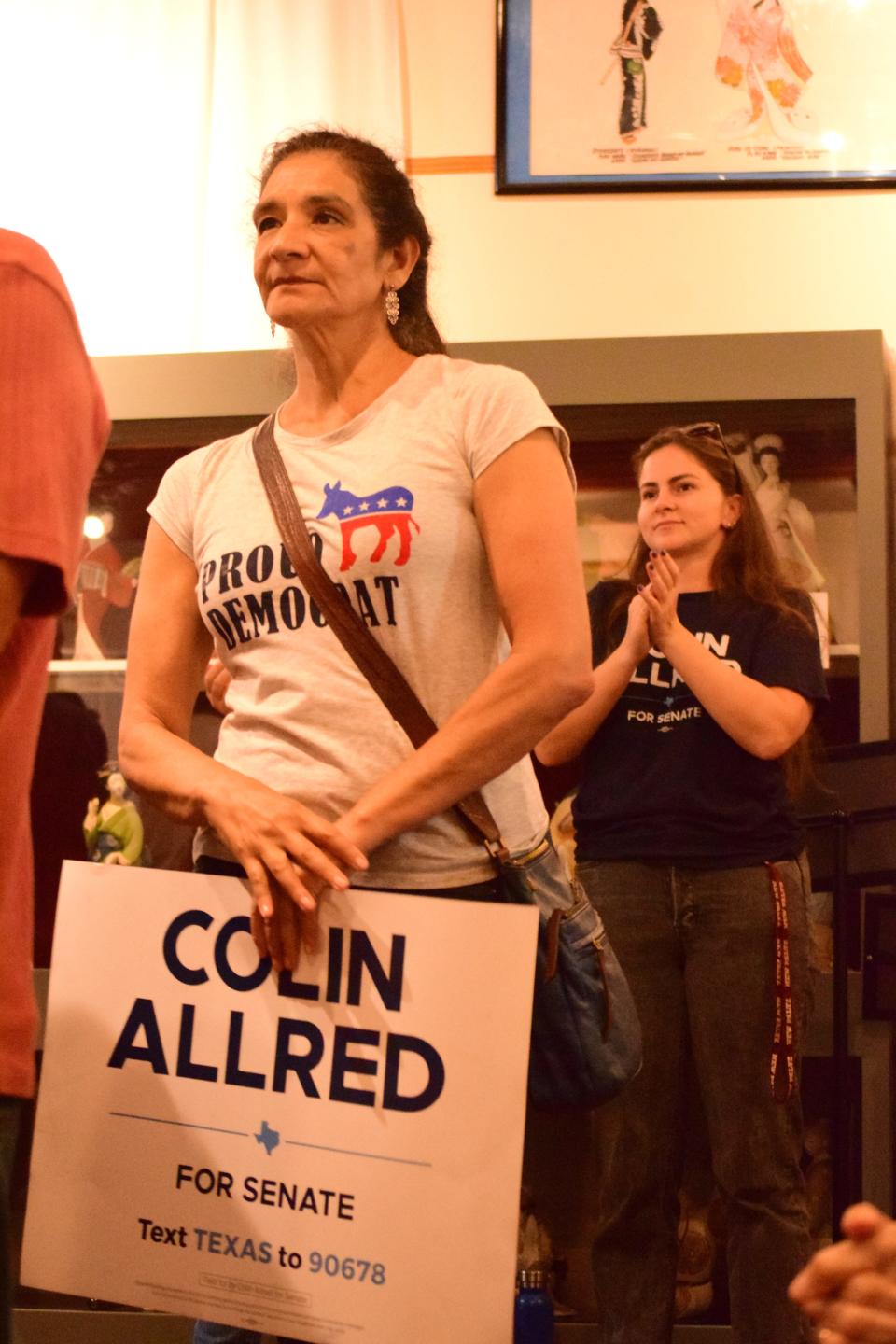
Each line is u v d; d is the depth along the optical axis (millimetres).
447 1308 1198
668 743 2234
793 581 2633
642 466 2486
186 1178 1291
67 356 995
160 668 1525
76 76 3209
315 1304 1235
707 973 2113
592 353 2592
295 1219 1252
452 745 1276
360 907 1270
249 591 1412
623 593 2523
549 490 1365
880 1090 2369
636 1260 2137
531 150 3127
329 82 3094
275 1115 1272
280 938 1286
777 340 2553
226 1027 1300
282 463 1447
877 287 3068
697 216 3111
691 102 3129
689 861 2152
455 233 3135
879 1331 800
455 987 1236
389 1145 1233
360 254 1472
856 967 2496
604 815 2234
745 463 2693
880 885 2398
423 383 1446
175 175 3135
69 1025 1347
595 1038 1420
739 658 2305
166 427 2754
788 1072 2057
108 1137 1319
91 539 2885
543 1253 2488
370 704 1345
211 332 3076
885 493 2510
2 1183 950
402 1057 1241
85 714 2842
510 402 1393
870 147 3094
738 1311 2025
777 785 2215
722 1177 2062
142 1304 1287
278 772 1357
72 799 2809
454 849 1345
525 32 3162
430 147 3164
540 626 1312
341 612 1356
